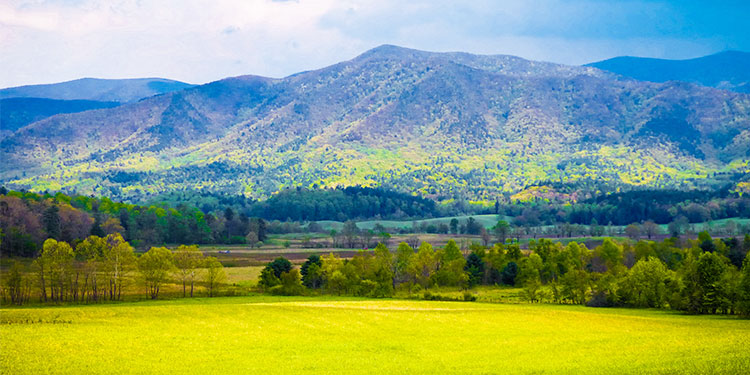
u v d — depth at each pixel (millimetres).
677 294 103625
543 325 79500
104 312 77375
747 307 90938
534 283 128875
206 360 54906
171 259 126500
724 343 61781
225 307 85625
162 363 53094
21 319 70375
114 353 55562
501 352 60844
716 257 100375
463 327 77188
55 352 54562
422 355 59219
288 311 84125
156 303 110625
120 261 127000
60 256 117875
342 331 71562
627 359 55125
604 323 81688
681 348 59938
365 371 51719
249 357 56594
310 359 56375
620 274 122750
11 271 115750
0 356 52219
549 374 49750
